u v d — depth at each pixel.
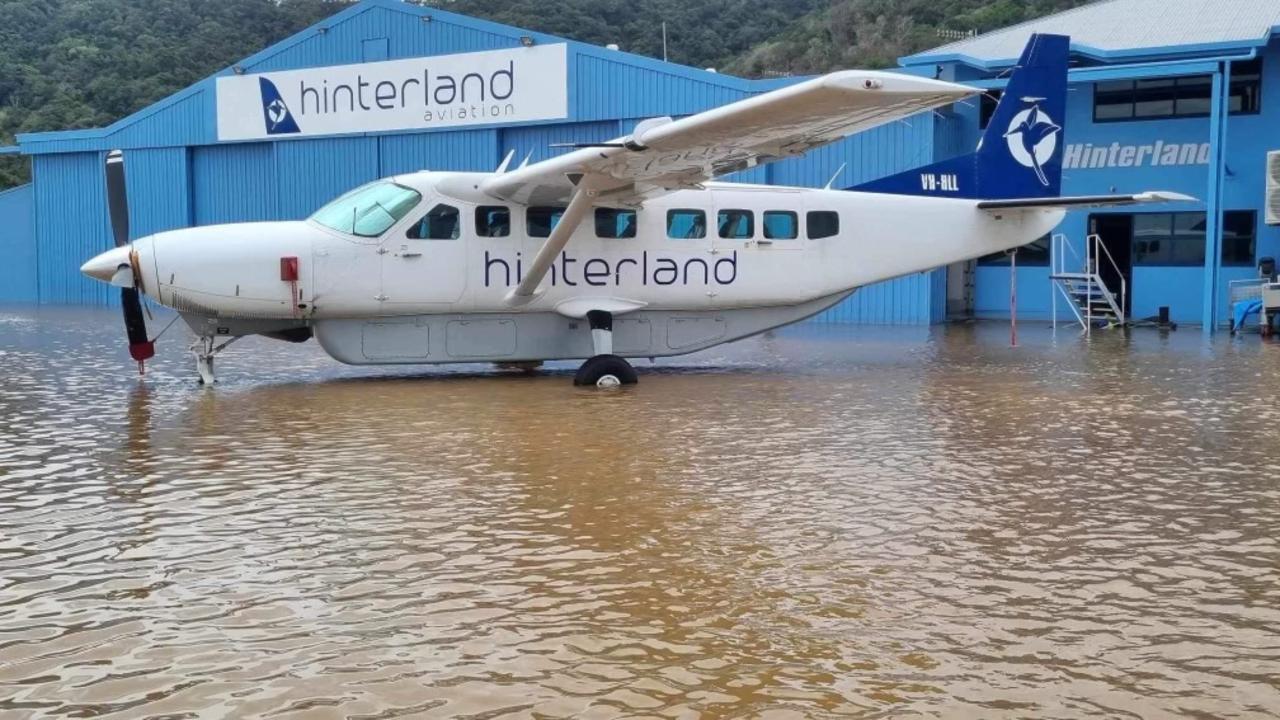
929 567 5.39
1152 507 6.60
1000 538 5.91
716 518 6.33
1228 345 17.56
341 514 6.42
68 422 9.80
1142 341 18.48
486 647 4.35
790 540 5.87
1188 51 20.67
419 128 26.62
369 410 10.52
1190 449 8.46
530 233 12.95
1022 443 8.73
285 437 9.00
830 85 9.28
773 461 7.99
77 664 4.17
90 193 32.03
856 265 14.22
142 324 12.88
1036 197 14.92
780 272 13.91
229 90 28.91
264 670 4.12
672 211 13.46
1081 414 10.23
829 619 4.66
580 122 24.92
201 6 65.12
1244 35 21.30
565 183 12.09
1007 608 4.79
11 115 55.31
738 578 5.22
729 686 3.96
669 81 23.81
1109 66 20.05
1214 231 19.89
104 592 5.01
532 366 14.12
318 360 15.83
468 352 13.11
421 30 26.44
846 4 61.53
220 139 29.20
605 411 10.48
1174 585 5.11
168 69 58.22
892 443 8.73
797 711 3.75
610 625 4.59
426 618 4.68
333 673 4.09
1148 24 23.64
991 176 14.73
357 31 27.23
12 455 8.22
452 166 26.48
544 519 6.31
